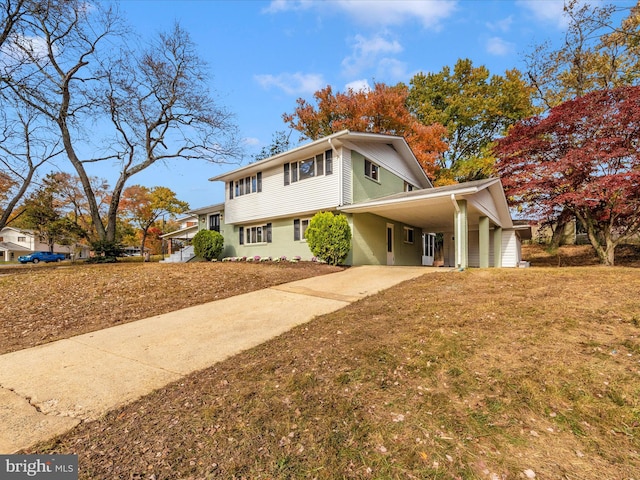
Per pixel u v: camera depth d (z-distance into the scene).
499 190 11.94
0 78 13.12
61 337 5.05
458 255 9.53
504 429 2.28
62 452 2.30
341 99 20.64
